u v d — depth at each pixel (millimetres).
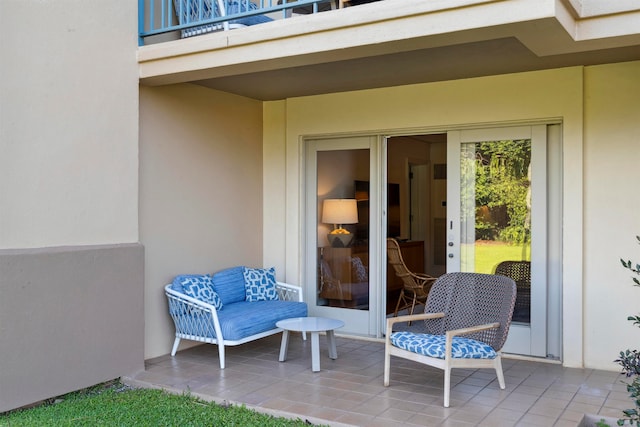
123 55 4539
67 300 4035
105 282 4312
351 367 4734
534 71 4906
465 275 4543
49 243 3979
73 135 4148
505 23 3352
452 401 3881
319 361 4758
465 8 3459
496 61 4586
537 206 4992
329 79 5234
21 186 3807
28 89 3857
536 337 4988
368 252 5867
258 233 6273
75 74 4168
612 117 4664
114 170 4453
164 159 5086
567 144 4773
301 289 5777
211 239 5613
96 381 4238
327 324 4770
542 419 3539
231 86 5523
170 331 5156
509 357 5074
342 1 4410
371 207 5828
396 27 3684
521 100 4961
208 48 4344
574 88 4746
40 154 3928
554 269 4980
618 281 4641
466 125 5238
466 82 5203
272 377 4441
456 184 5359
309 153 6199
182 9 5035
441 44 3779
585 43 3686
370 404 3811
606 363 4684
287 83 5391
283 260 6234
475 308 4375
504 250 5164
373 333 5840
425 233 9516
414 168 9633
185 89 5312
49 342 3912
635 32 3482
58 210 4043
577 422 3494
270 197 6312
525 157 5070
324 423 3494
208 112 5590
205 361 4926
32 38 3885
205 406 3844
